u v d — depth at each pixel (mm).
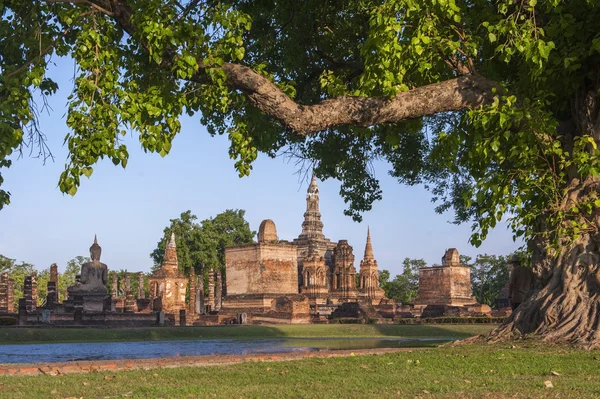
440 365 11898
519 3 15930
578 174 16078
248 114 17453
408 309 72938
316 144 26688
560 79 16422
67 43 16922
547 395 8398
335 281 74938
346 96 15172
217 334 34938
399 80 14859
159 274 63906
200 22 17500
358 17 22203
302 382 10000
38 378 10820
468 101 15578
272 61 24391
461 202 29500
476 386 9336
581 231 15516
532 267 16656
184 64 14016
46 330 31344
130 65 16453
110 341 30375
